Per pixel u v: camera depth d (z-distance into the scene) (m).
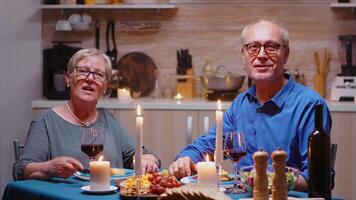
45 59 5.14
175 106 4.67
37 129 3.30
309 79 5.10
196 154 3.17
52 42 5.30
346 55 4.85
